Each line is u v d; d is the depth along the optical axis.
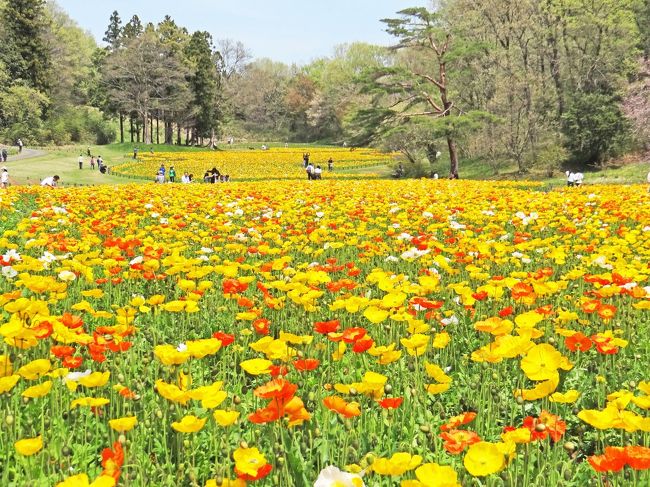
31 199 16.56
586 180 39.44
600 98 45.44
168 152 86.94
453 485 2.08
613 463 2.37
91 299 6.08
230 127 132.75
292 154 85.38
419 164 54.03
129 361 4.28
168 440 3.29
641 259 7.74
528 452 2.72
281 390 2.60
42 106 91.56
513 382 4.27
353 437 3.14
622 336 4.98
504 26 49.56
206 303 5.87
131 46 96.81
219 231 9.76
